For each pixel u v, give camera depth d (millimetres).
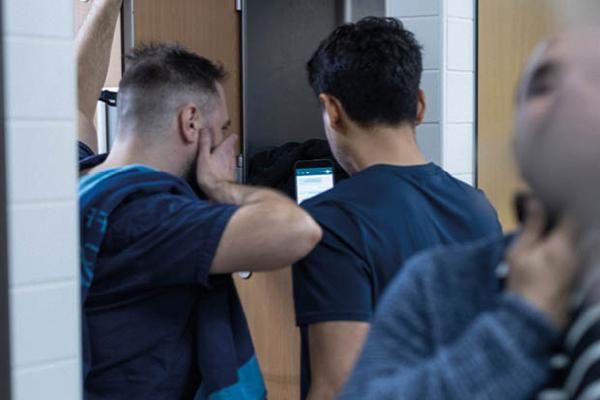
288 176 3922
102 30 2656
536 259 917
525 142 865
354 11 4598
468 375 913
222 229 1843
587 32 853
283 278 3232
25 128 1610
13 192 1600
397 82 1831
